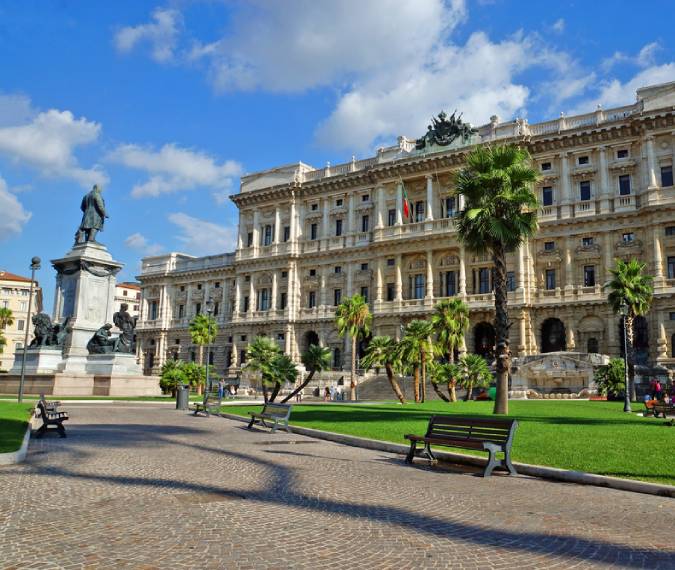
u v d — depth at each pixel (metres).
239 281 102.31
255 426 28.16
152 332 116.38
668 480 13.27
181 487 12.65
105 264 53.84
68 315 52.69
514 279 75.50
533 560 8.13
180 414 35.38
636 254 69.31
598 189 73.00
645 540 9.16
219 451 18.62
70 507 10.70
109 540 8.67
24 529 9.20
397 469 15.78
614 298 56.06
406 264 85.25
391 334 83.00
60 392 47.72
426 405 44.34
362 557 8.11
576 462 15.46
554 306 72.31
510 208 35.78
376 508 11.04
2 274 135.00
